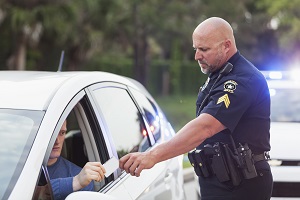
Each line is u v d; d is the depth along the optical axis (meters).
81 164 7.48
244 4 54.69
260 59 86.12
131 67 64.38
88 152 6.72
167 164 7.81
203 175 7.10
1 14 39.84
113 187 6.50
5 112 5.83
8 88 6.23
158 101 65.12
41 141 5.57
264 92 6.90
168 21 47.53
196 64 76.38
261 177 7.00
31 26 39.59
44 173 5.48
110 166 6.31
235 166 6.91
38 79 6.56
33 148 5.50
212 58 6.89
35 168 5.39
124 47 49.88
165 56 85.25
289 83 13.88
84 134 6.72
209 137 6.82
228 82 6.74
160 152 6.33
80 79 6.62
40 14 39.22
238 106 6.69
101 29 45.62
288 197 10.83
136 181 6.88
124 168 6.25
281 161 10.92
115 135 6.94
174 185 7.82
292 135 11.53
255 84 6.80
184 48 75.00
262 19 78.81
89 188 6.35
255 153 6.97
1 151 5.50
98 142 6.68
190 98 71.00
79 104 6.65
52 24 39.62
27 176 5.29
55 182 6.01
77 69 48.31
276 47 83.81
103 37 47.16
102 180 6.50
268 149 7.05
